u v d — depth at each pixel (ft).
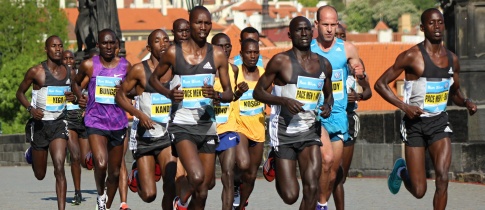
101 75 102.63
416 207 111.75
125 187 108.68
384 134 153.89
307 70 80.43
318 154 80.18
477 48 145.48
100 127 102.01
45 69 110.11
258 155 102.37
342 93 90.38
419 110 84.23
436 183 84.74
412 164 85.92
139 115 87.76
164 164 89.45
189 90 79.56
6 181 184.65
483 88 145.07
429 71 84.79
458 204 112.47
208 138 80.38
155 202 126.11
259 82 81.46
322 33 90.22
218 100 80.12
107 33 103.55
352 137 94.99
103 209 102.89
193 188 78.54
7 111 590.96
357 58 90.79
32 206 126.31
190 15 79.71
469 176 140.36
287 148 80.38
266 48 463.42
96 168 101.30
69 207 124.98
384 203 117.08
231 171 93.66
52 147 108.58
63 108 110.32
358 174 156.97
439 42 85.40
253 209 113.91
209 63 79.71
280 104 79.30
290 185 80.02
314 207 80.12
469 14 145.28
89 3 207.62
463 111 140.77
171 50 79.51
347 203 118.01
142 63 90.27
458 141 141.38
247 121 101.09
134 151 90.53
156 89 80.33
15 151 266.57
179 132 79.71
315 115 80.79
